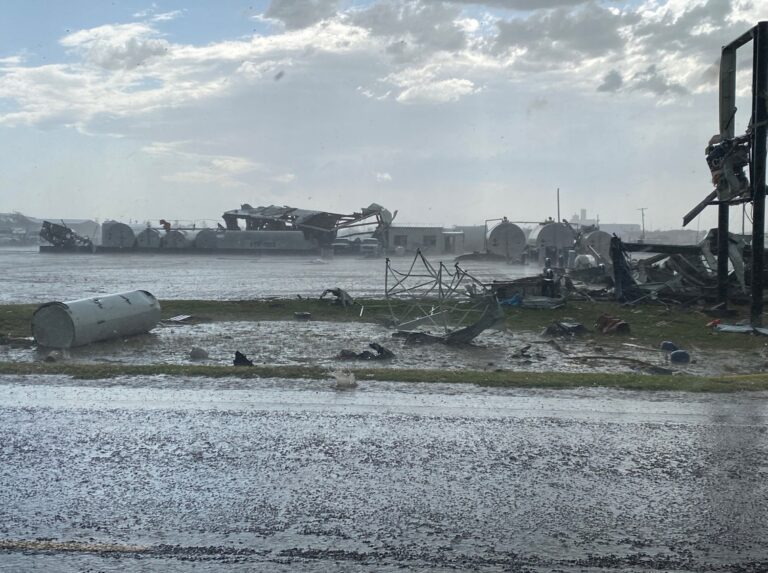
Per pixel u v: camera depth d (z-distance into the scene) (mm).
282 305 24953
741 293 25312
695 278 27469
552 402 9117
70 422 7906
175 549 4844
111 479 6168
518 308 24766
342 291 25234
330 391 9609
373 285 36875
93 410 8422
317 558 4727
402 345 17750
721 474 6418
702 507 5656
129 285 36469
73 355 16000
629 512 5547
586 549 4898
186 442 7215
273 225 83062
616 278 26438
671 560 4738
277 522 5309
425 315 20578
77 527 5191
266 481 6156
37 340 16875
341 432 7609
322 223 78125
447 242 83688
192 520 5332
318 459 6738
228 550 4836
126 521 5305
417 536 5086
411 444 7227
